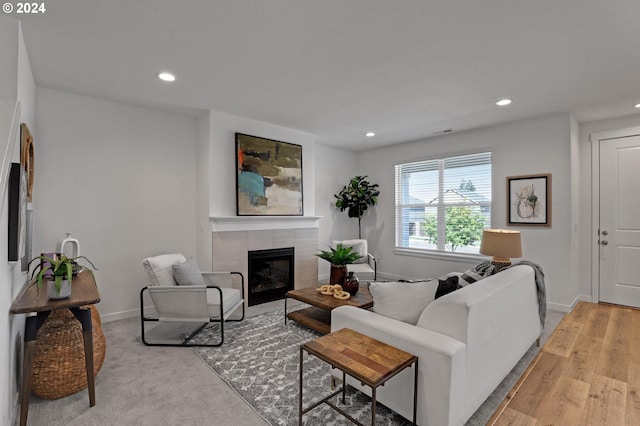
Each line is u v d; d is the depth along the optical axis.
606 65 2.55
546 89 3.06
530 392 2.13
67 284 1.90
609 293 4.06
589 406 1.97
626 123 3.91
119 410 1.93
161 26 2.04
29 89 2.56
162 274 3.01
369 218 6.02
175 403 2.00
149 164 3.71
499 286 2.07
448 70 2.66
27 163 2.23
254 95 3.24
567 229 3.79
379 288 2.07
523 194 4.11
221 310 2.86
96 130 3.35
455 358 1.56
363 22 1.99
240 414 1.90
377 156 5.86
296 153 4.59
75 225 3.23
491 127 4.39
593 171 4.14
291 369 2.43
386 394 1.84
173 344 2.86
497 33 2.10
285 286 4.55
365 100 3.38
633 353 2.70
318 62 2.53
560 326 3.33
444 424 1.57
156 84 2.97
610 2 1.78
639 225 3.85
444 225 4.97
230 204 3.95
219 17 1.94
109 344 2.87
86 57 2.45
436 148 5.00
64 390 2.03
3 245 1.60
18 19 1.96
